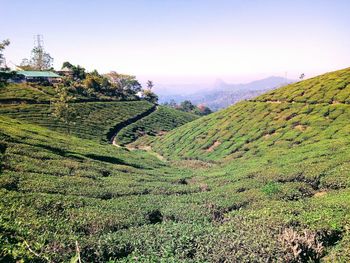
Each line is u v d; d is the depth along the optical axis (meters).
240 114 88.69
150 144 105.06
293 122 70.44
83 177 37.19
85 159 48.91
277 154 55.41
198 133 90.12
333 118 65.25
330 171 34.16
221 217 25.67
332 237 18.45
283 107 79.69
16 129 54.66
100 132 110.06
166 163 75.06
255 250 16.38
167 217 26.50
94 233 21.27
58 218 22.92
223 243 17.52
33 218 21.50
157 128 137.00
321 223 19.31
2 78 57.03
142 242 18.75
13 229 17.69
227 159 67.06
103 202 28.48
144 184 39.62
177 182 47.31
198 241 18.09
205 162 70.50
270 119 77.31
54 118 105.19
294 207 24.33
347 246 16.44
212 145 79.00
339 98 71.12
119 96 177.12
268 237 17.75
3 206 22.34
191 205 28.81
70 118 85.25
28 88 136.38
